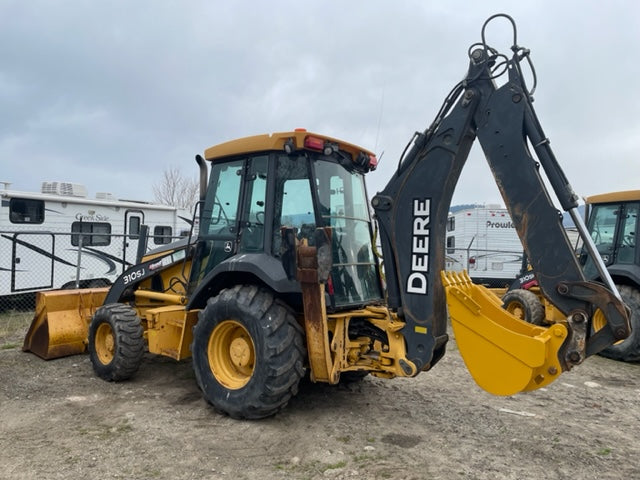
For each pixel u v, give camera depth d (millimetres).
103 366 5660
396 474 3529
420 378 5941
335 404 4945
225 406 4480
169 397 5121
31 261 10352
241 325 4453
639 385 6074
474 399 5215
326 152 4617
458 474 3557
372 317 4605
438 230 4180
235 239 4938
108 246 11836
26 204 10273
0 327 8609
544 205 3680
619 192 8062
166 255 6051
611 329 3439
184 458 3729
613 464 3775
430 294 4176
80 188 11773
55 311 6598
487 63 3961
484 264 14469
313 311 4246
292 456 3791
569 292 3564
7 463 3598
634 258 7762
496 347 3760
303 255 4160
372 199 4484
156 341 5422
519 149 3779
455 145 4098
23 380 5609
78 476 3432
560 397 5430
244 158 4965
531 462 3779
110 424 4359
